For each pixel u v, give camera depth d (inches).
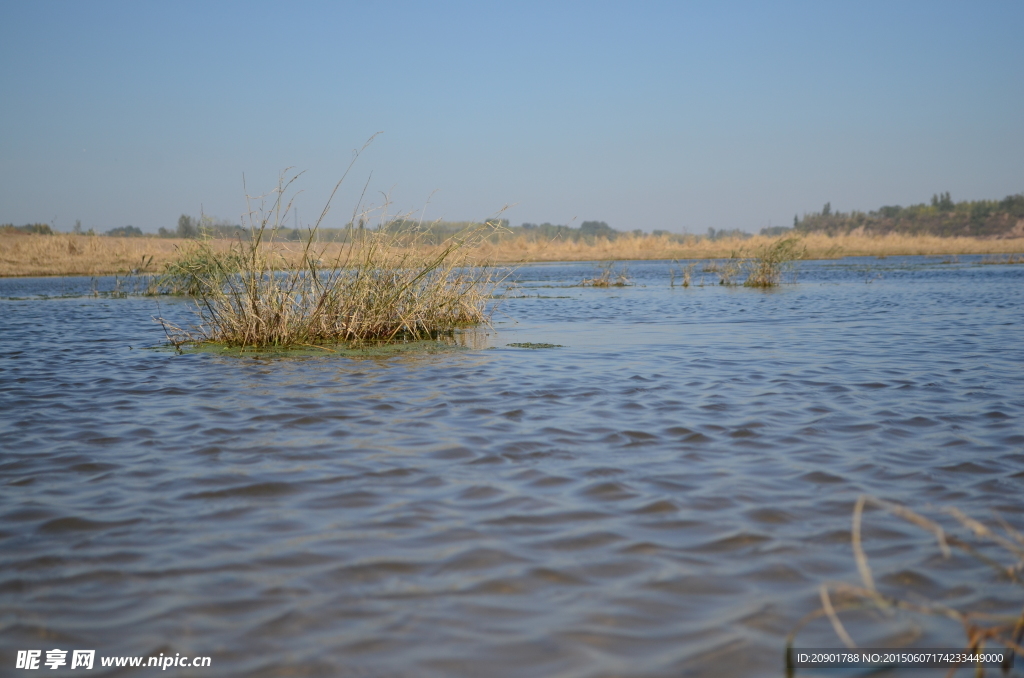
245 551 140.4
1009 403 255.4
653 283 1141.1
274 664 104.0
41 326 562.3
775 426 228.4
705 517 155.4
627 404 261.0
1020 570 130.5
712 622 114.4
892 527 149.9
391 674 101.6
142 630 113.0
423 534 147.4
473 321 538.3
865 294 832.9
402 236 475.5
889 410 248.1
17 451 208.2
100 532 150.3
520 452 201.9
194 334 463.5
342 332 443.2
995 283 1003.9
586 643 108.7
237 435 223.5
